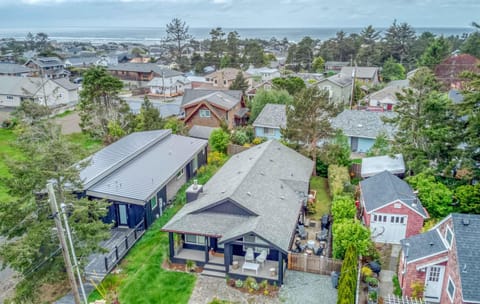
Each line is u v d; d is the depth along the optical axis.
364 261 22.88
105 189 26.97
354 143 44.72
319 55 135.12
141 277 22.03
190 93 62.03
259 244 21.09
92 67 49.84
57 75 108.44
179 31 149.12
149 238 26.44
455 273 17.59
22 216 19.12
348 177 33.28
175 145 37.91
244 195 24.23
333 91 67.56
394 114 45.72
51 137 26.33
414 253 20.16
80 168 21.41
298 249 24.11
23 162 19.17
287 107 37.69
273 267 22.62
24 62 134.12
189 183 35.72
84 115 48.41
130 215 27.08
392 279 21.97
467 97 28.91
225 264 22.06
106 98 50.56
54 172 18.94
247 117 58.94
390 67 96.62
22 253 17.38
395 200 24.77
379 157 36.03
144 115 45.53
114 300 20.14
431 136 30.05
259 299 20.42
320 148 37.66
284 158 32.75
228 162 34.94
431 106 30.53
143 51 178.38
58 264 19.53
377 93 63.75
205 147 40.41
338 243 22.31
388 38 122.31
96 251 20.89
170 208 30.83
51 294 20.81
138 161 32.59
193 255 23.88
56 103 72.69
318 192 33.47
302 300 20.30
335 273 21.36
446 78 70.81
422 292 19.75
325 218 27.27
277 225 22.53
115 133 45.19
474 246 17.66
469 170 28.64
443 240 19.98
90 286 21.39
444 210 26.94
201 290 21.16
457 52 107.50
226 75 91.81
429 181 28.92
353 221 24.03
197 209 24.11
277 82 69.19
